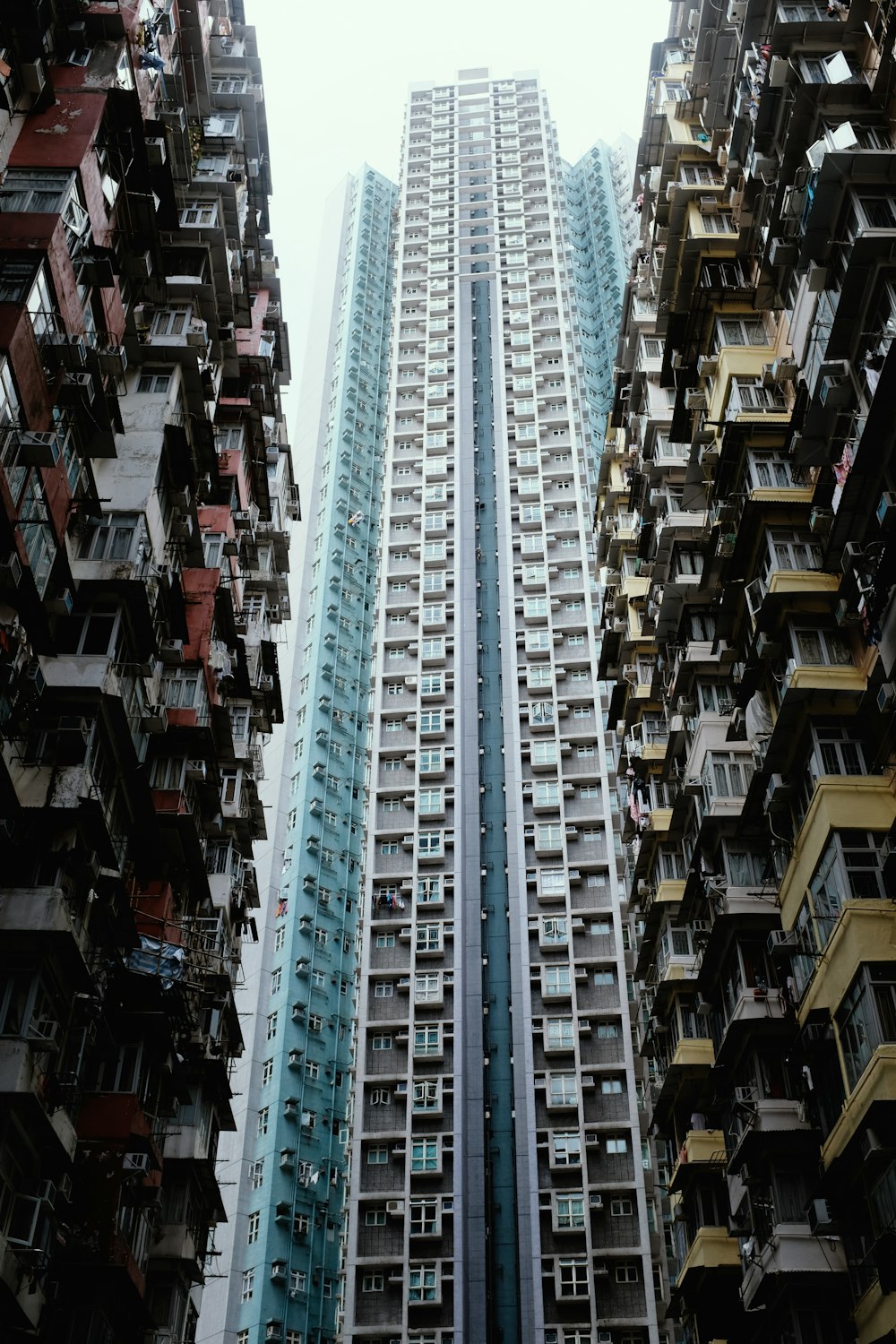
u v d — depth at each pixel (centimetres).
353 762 7331
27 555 2342
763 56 3050
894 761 2595
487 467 7694
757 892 3009
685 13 4347
